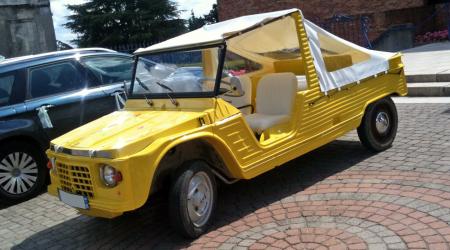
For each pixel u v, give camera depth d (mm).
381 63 6320
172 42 5500
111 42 49875
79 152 4453
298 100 5406
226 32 5086
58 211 6105
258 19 5336
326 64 5746
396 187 5035
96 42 51156
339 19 20672
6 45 17703
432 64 11773
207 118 4703
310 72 5500
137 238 4848
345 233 4195
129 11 49719
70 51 7531
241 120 4891
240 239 4418
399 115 8234
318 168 6008
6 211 6406
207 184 4715
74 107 7086
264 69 6520
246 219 4836
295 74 6270
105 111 7363
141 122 4852
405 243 3891
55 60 7254
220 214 5055
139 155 4191
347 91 5887
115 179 4172
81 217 5746
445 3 19578
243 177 4848
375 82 6230
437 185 4926
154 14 50812
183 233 4500
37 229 5586
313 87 5508
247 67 6344
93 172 4328
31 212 6211
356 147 6676
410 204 4574
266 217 4805
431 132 6871
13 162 6617
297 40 5809
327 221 4488
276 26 5645
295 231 4383
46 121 6809
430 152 5996
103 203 4285
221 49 4953
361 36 20047
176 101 5109
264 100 5938
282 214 4812
